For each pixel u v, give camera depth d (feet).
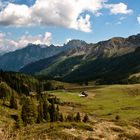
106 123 187.93
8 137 45.29
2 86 642.22
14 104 536.42
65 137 121.70
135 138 135.44
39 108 427.74
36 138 60.44
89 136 136.56
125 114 631.56
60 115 456.86
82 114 606.14
